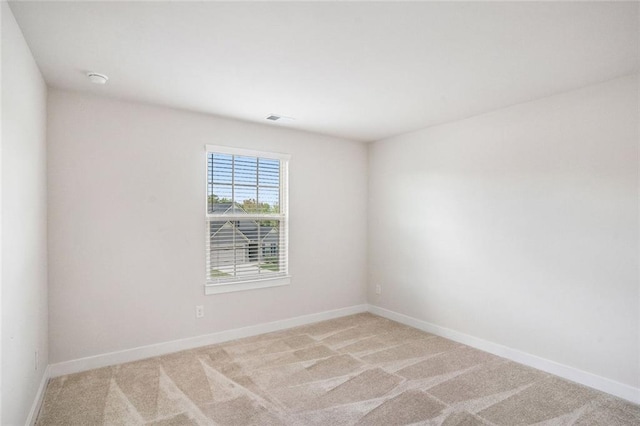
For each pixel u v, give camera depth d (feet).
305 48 7.04
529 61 7.60
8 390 5.53
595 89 8.89
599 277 8.83
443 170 12.65
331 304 14.83
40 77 8.16
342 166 15.10
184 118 11.17
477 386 8.87
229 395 8.37
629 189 8.36
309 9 5.67
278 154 13.21
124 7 5.61
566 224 9.42
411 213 13.87
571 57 7.39
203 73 8.27
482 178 11.41
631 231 8.34
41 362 8.23
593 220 8.93
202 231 11.53
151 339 10.62
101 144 9.84
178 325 11.10
